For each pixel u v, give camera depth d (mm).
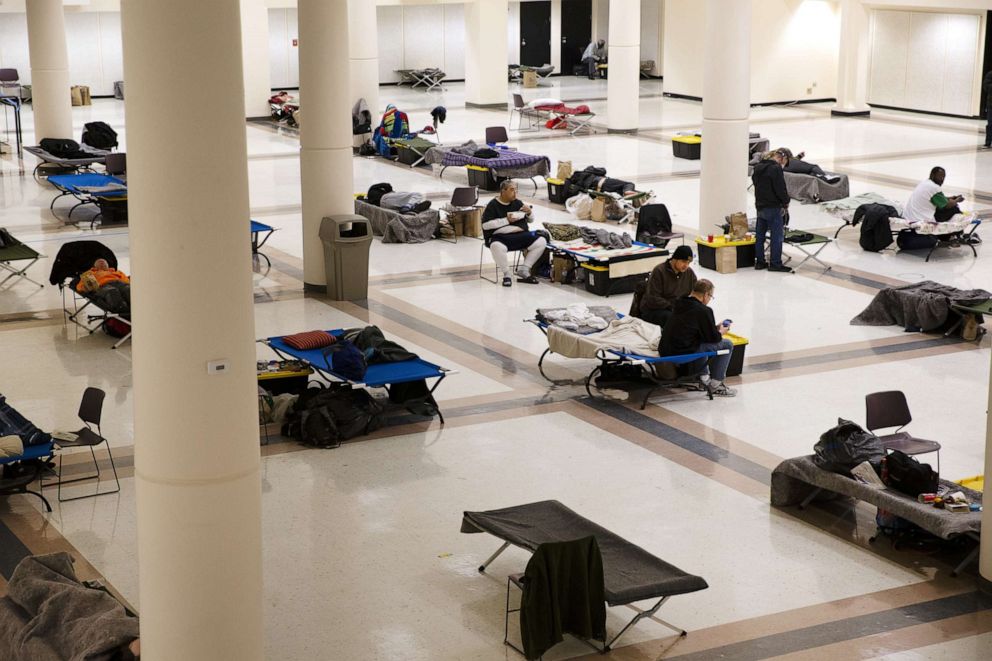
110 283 13617
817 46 35250
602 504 9266
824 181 21000
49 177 20312
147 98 5801
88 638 6609
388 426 10922
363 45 26828
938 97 32156
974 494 8656
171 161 5848
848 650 7215
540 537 7754
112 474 9836
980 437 10570
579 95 37844
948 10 31375
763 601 7812
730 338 12133
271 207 20984
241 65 6012
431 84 40000
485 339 13422
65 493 9445
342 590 7938
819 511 9188
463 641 7309
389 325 13914
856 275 16219
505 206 15859
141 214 5941
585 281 15508
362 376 10578
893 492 8625
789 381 12047
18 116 26422
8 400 11445
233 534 6285
